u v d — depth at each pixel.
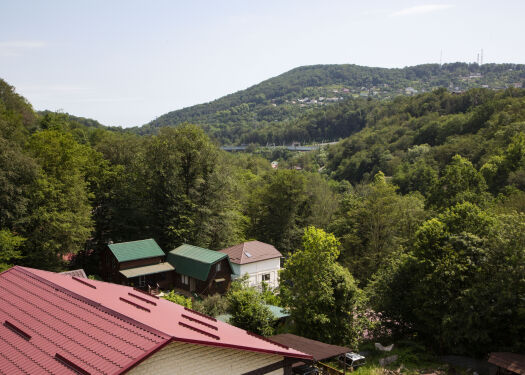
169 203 54.22
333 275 31.55
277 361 17.28
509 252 28.45
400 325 36.06
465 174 60.25
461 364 29.52
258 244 53.00
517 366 25.06
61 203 40.97
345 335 31.19
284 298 32.44
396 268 35.78
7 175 36.84
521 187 61.00
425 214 54.22
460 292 29.78
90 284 20.84
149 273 42.88
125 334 13.80
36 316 16.61
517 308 27.19
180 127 58.25
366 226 57.44
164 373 13.20
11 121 56.00
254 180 98.25
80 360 12.74
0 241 32.97
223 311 34.78
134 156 63.34
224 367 15.13
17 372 12.96
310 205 78.38
